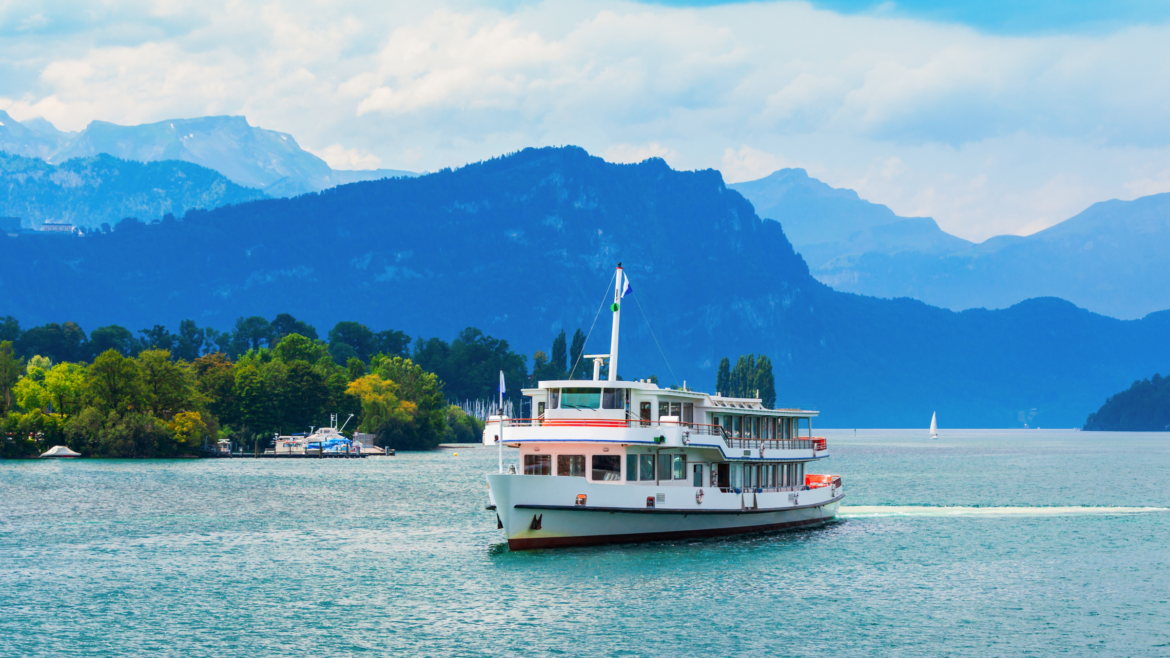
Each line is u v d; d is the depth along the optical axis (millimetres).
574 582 79250
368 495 157000
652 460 89438
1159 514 132250
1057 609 74812
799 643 65188
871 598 77188
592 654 62438
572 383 88188
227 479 188625
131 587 80875
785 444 105250
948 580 84188
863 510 135750
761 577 82688
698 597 75688
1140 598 78500
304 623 69312
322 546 100438
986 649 64625
